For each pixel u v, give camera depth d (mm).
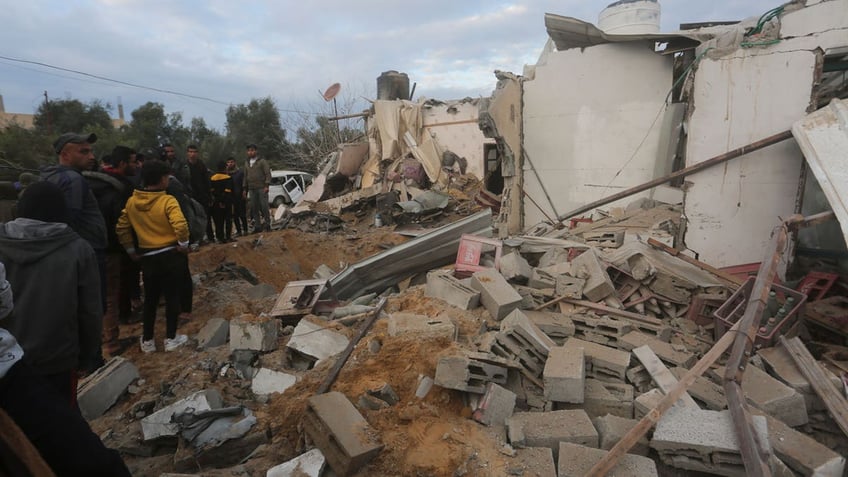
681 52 7734
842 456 3057
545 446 2998
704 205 5629
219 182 9312
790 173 5207
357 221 15227
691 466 2791
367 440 2912
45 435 1992
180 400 3617
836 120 4371
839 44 5000
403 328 3947
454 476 2750
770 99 5242
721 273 4891
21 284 2588
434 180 16719
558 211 8727
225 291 6949
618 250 5434
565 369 3393
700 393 3301
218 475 2928
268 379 3947
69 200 4023
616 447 2625
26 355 2547
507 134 8328
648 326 4297
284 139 32312
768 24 5371
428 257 6984
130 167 5383
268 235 10516
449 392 3398
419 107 17594
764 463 2480
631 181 8156
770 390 3336
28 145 17500
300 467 2840
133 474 3246
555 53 8359
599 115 8211
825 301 4262
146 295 4785
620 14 8930
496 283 4578
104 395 4000
